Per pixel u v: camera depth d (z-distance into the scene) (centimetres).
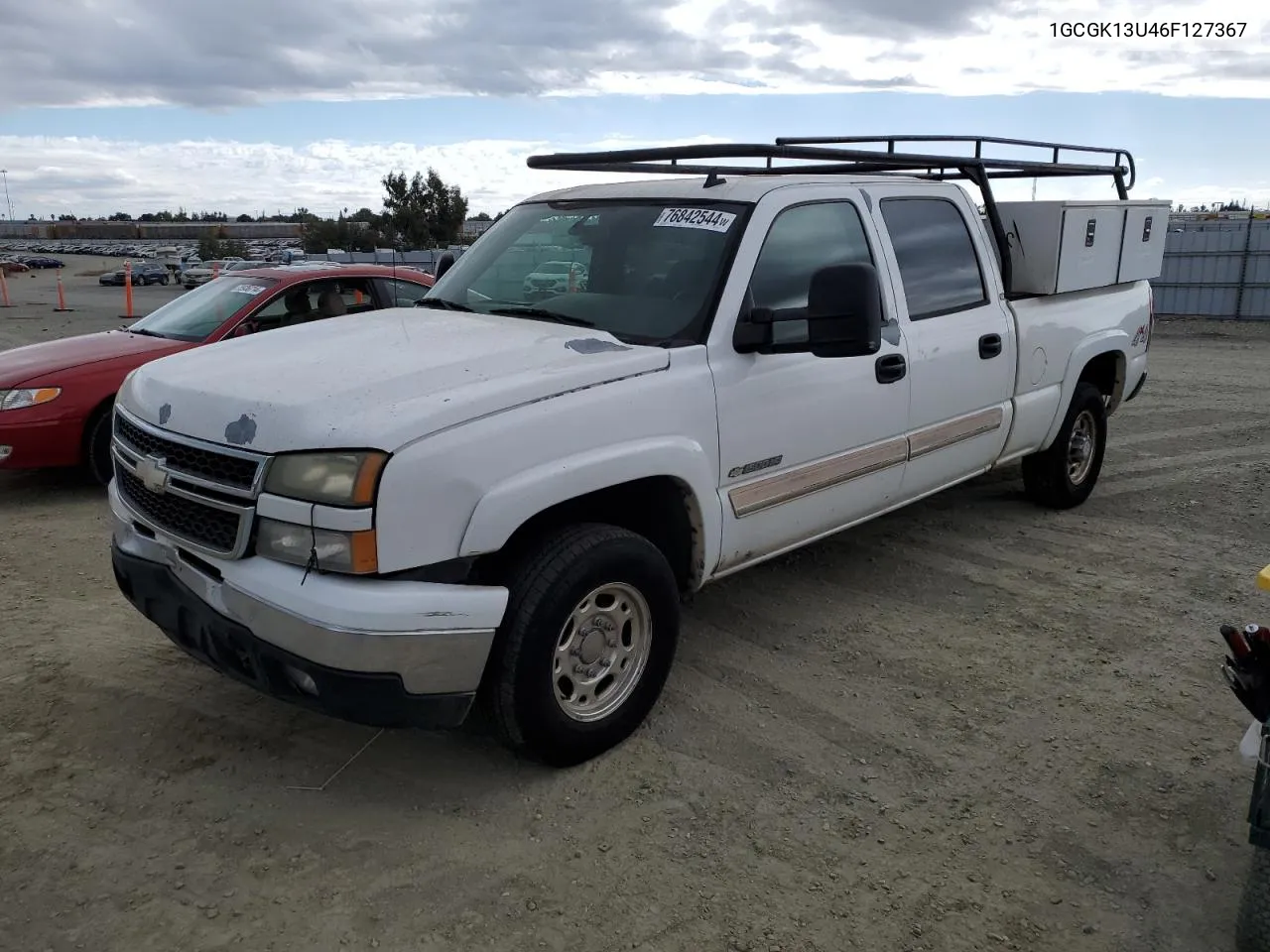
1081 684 413
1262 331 1969
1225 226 2169
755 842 308
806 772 347
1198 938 270
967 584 523
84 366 677
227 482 303
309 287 775
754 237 392
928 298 480
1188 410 1055
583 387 329
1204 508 668
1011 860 302
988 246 529
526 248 445
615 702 353
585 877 292
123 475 367
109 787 332
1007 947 266
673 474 354
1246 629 254
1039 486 636
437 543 292
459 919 273
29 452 657
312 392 305
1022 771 349
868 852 304
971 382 504
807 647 446
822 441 420
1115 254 615
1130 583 526
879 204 459
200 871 292
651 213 418
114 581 519
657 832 313
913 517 640
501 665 316
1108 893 288
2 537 592
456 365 326
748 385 382
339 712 294
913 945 266
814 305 348
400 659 287
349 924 271
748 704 393
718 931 270
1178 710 393
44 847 301
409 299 827
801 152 414
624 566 338
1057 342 572
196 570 313
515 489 305
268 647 295
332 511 281
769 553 417
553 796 331
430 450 288
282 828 312
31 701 386
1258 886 251
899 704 395
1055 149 612
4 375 664
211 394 319
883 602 498
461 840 307
